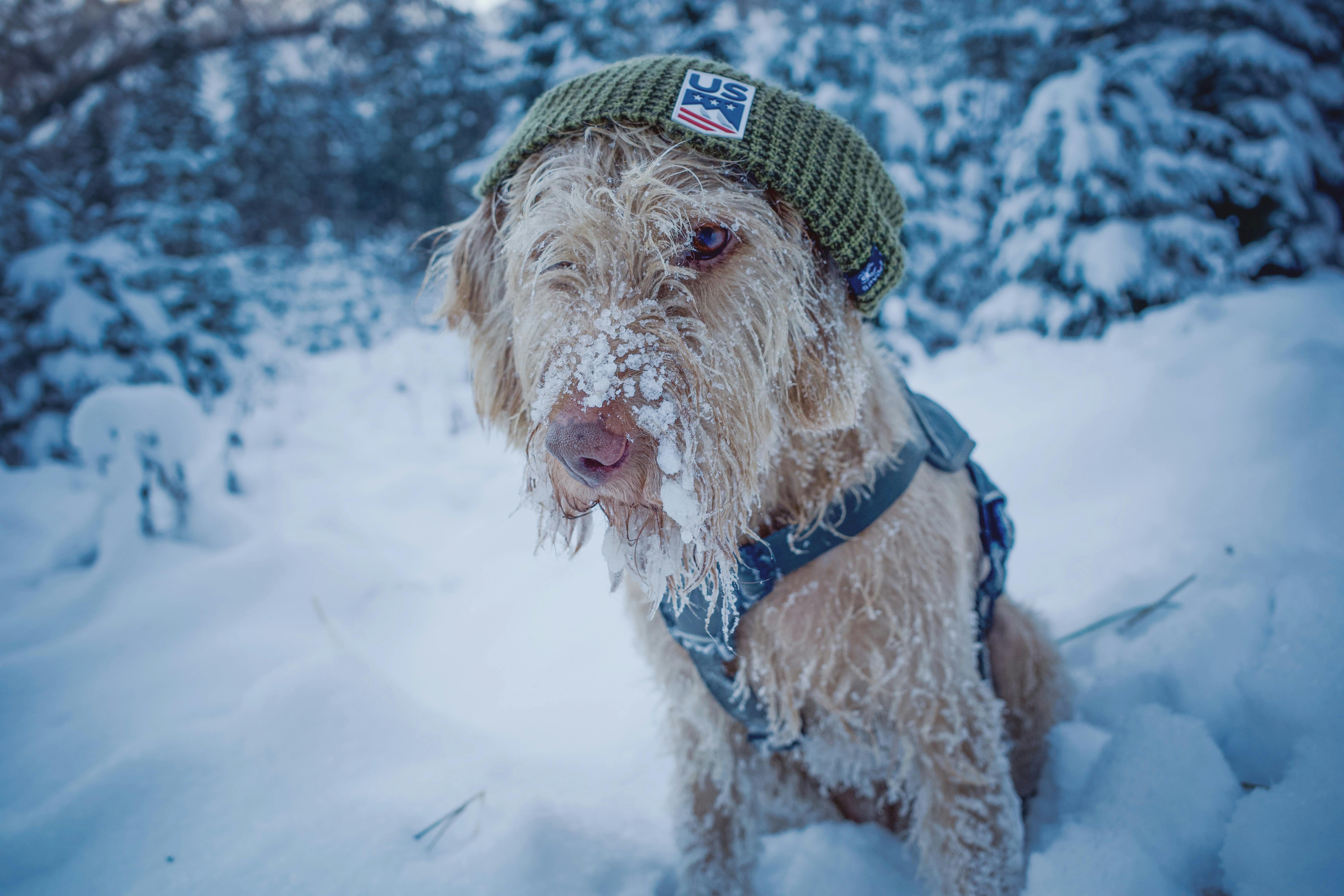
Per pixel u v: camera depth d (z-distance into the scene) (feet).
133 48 54.80
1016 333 25.23
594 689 8.07
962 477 5.64
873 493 4.43
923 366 23.32
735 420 3.76
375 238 71.61
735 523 3.79
